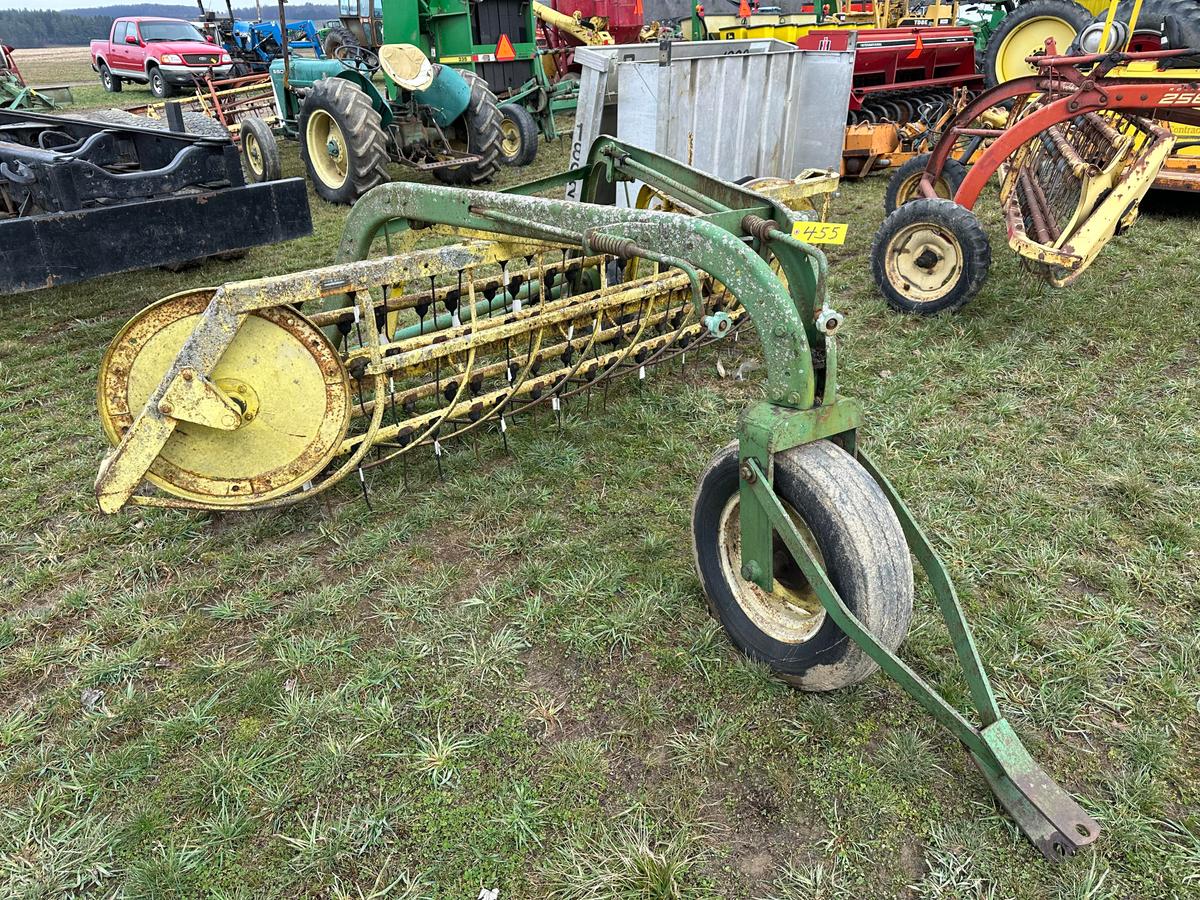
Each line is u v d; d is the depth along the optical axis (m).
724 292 4.64
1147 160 4.36
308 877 1.95
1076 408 3.99
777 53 6.61
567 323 4.07
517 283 3.61
